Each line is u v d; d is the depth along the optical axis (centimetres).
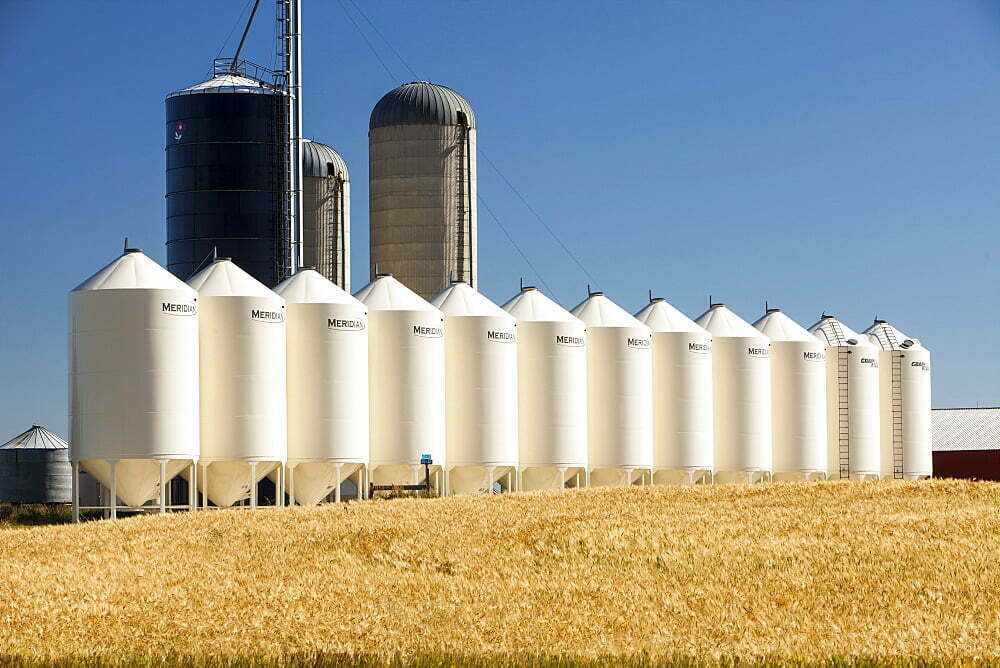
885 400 13638
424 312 10381
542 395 11044
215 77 12419
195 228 12050
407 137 13662
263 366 9456
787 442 12656
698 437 11862
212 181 12062
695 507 8506
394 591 6059
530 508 8481
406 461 10181
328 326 9838
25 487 12281
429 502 8881
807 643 5153
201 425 9375
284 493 9712
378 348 10281
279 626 5369
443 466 10444
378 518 7944
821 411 12812
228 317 9412
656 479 11831
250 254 12050
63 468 12388
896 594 6022
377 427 10225
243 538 7294
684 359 11869
